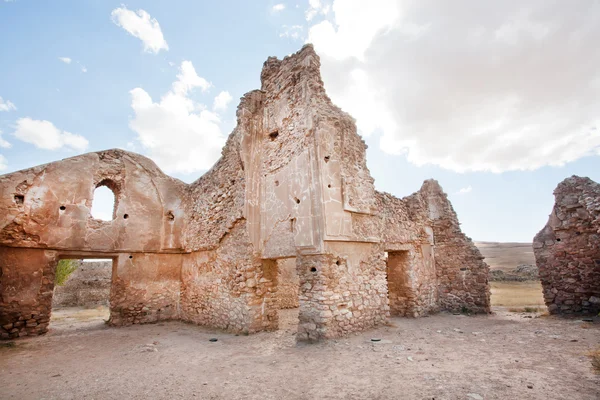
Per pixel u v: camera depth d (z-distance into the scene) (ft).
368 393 12.57
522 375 13.53
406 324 28.76
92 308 55.77
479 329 25.53
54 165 32.27
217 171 34.83
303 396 12.75
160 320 36.45
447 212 40.19
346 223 24.58
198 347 22.85
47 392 14.66
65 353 22.47
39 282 30.04
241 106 31.73
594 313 28.78
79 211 33.06
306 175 24.76
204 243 34.50
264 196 29.43
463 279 37.24
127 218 36.01
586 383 12.32
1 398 14.06
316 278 22.61
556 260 31.81
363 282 25.14
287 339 23.57
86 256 33.81
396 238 33.45
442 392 12.14
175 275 38.68
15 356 21.91
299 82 27.63
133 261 36.01
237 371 16.56
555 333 21.94
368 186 27.76
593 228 29.40
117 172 36.40
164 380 15.74
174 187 40.29
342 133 26.55
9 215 28.86
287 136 27.99
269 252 27.48
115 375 16.90
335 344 20.47
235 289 28.60
